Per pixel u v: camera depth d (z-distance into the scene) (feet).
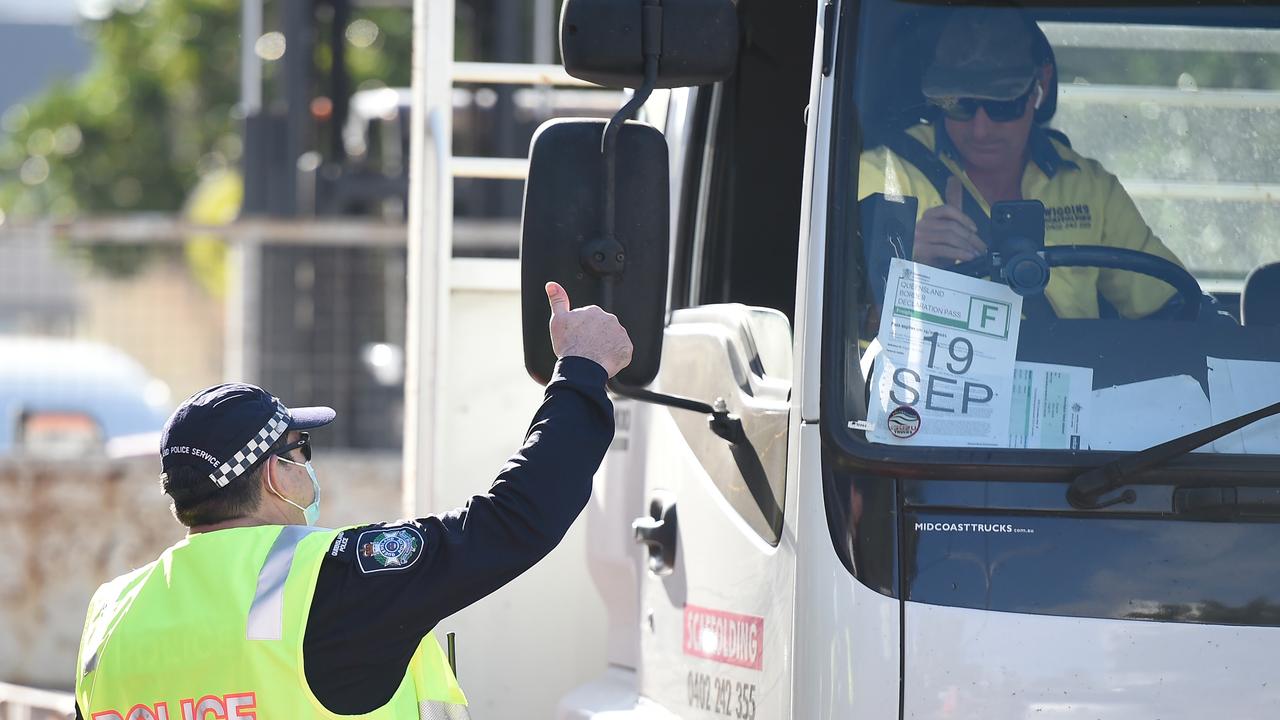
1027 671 19.70
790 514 21.74
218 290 134.41
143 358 122.62
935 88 22.52
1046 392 21.20
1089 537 19.94
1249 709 19.63
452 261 34.22
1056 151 22.97
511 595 33.35
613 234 21.84
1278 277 22.82
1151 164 23.06
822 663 20.21
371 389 84.17
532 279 21.95
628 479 29.73
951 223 22.02
